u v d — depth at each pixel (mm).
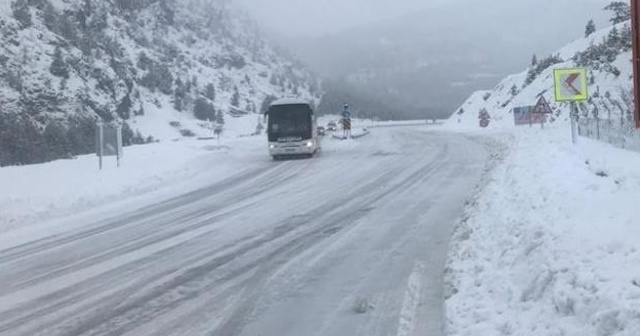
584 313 5613
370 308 8141
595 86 57500
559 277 6512
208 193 21406
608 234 7422
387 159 30469
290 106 34062
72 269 11148
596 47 67250
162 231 14547
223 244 12664
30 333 7855
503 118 75125
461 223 12836
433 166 25938
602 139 23406
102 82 131500
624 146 20688
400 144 41344
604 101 50219
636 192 10062
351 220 14695
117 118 127938
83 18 154750
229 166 31016
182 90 150500
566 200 10172
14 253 12867
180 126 135625
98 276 10539
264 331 7543
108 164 28797
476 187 18219
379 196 18359
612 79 57594
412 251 11172
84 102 123500
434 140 44625
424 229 13117
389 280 9422
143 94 143750
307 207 17062
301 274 10070
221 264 10969
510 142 33469
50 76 123000
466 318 6949
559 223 8602
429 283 9070
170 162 30078
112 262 11539
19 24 131125
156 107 141125
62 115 116438
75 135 84500
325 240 12586
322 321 7793
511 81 93000
